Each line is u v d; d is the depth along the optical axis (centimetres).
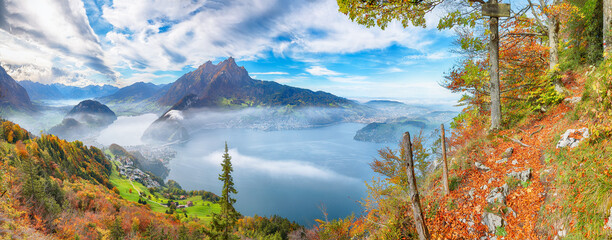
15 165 8025
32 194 5259
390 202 1282
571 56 1557
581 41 1490
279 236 7650
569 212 652
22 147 11688
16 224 2908
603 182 574
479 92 1616
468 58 1628
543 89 1340
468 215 930
